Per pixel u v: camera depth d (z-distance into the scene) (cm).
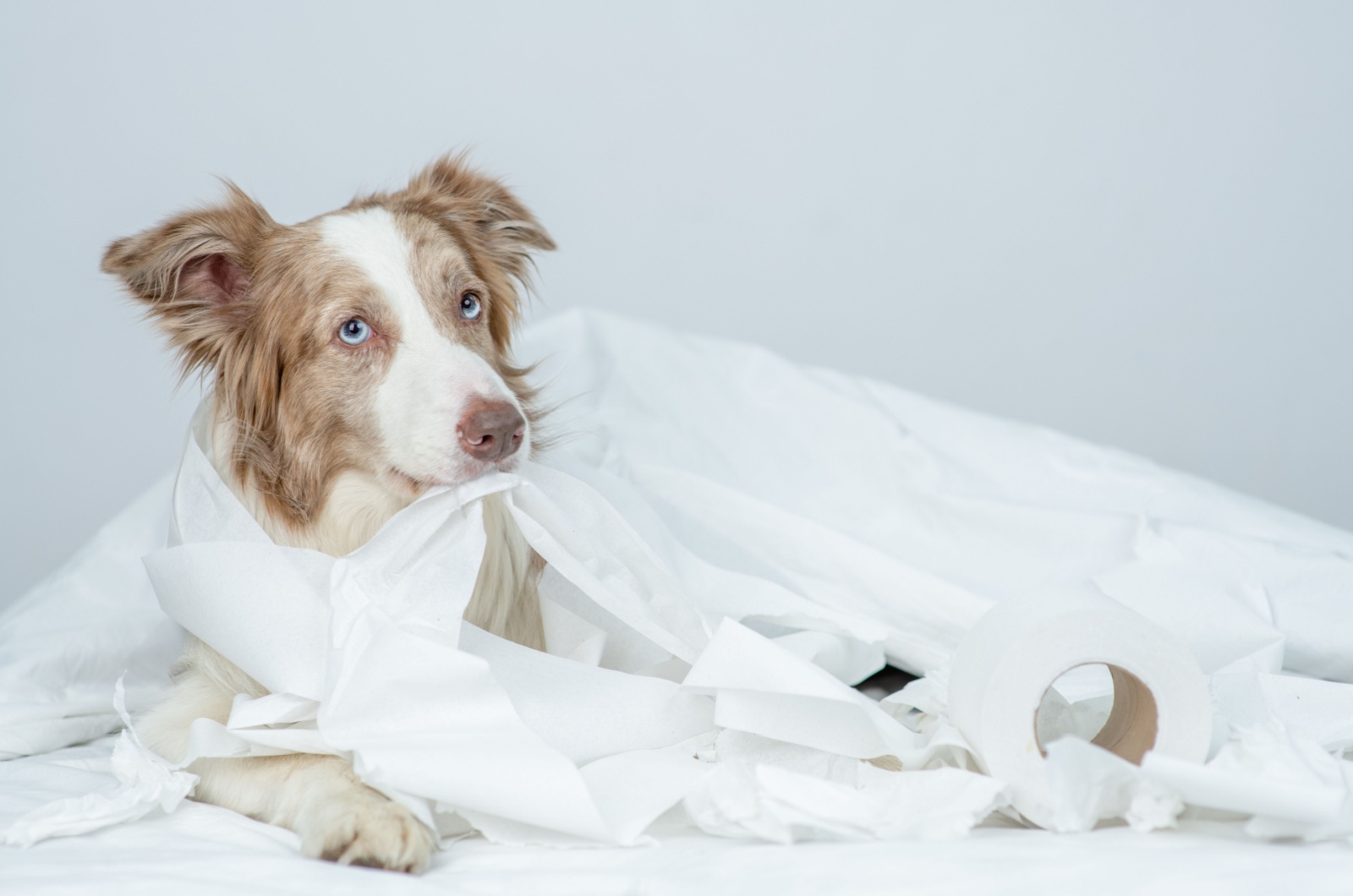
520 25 557
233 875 171
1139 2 557
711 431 374
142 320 270
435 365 246
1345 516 582
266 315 261
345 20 540
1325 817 161
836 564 313
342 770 202
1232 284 575
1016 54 568
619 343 400
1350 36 545
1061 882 151
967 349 597
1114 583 286
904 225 587
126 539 332
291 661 213
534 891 163
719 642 208
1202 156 566
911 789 190
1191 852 162
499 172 564
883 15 570
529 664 222
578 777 181
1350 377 570
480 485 228
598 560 232
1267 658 261
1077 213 579
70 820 196
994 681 186
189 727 235
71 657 292
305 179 548
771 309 596
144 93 528
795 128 580
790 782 181
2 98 518
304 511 260
